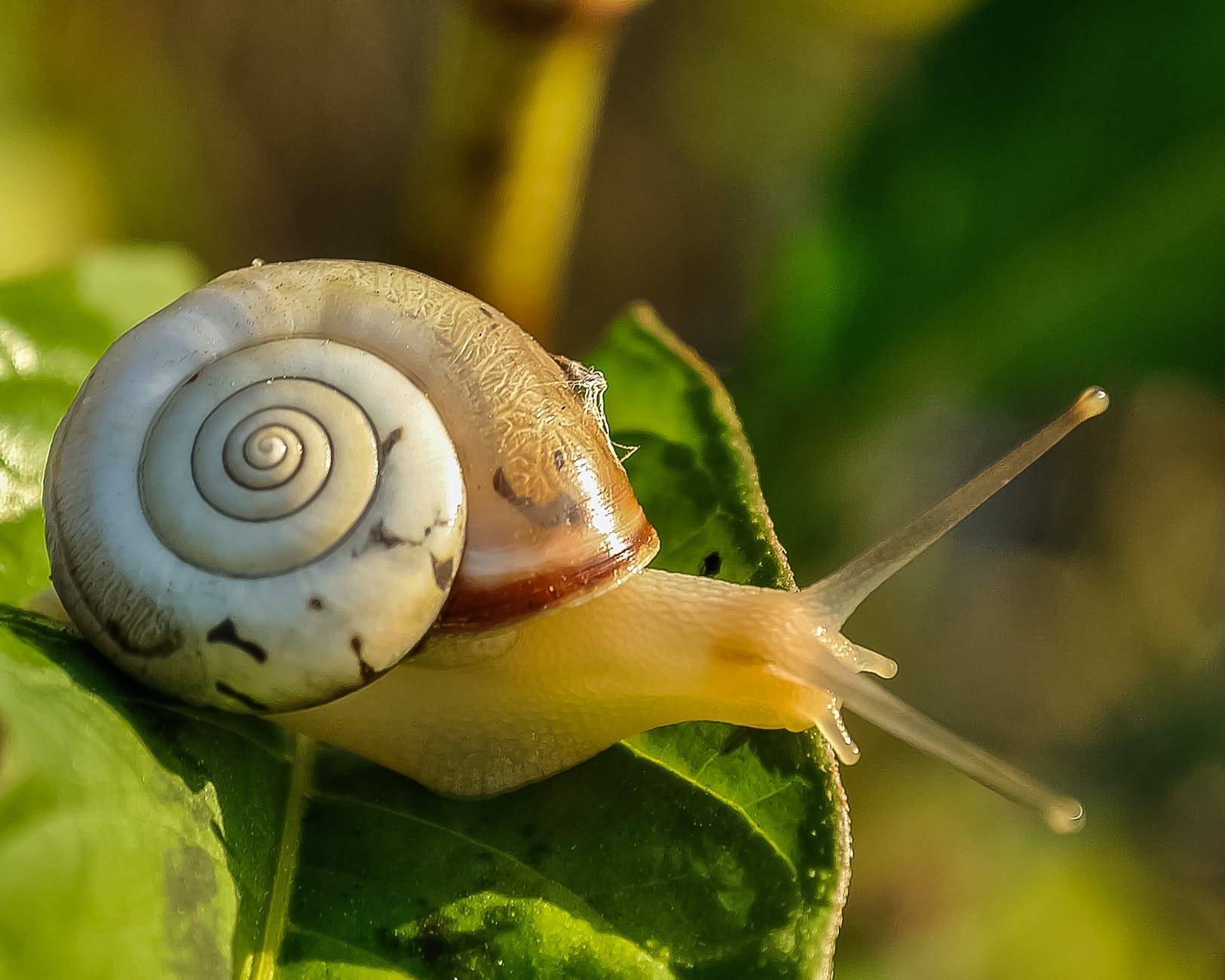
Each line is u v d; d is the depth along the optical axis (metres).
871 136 0.10
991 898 0.11
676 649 0.08
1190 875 0.11
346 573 0.08
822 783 0.08
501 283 0.09
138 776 0.08
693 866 0.08
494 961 0.08
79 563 0.08
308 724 0.08
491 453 0.08
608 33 0.09
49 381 0.09
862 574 0.09
